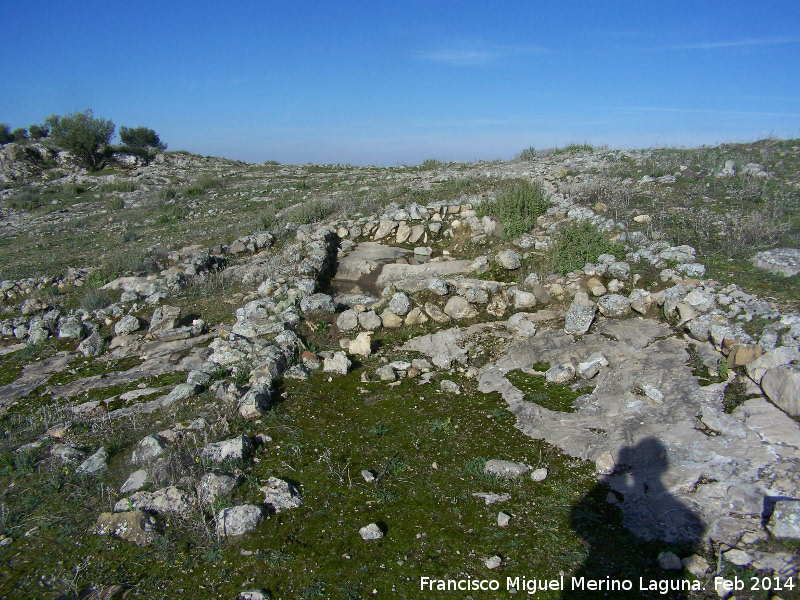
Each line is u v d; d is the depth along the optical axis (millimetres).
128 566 3957
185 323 8594
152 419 5949
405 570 3783
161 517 4383
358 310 8398
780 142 13930
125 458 5250
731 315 6188
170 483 4738
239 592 3656
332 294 9375
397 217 11641
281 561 3895
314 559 3908
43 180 29547
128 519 4277
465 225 10859
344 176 22906
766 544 3742
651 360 6016
